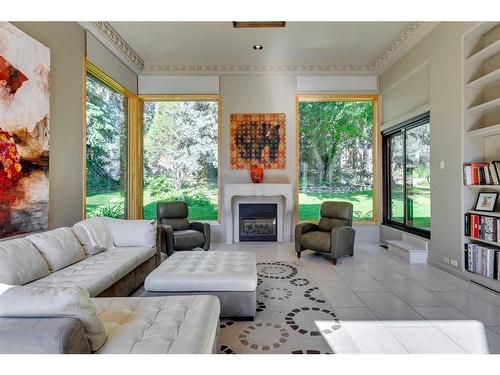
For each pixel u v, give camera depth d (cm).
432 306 267
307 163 583
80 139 365
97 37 404
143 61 543
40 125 288
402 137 509
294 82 564
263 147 565
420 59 427
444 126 371
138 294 290
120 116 514
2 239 245
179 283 238
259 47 490
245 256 309
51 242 251
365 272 370
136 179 552
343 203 459
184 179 580
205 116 577
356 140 579
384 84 548
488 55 315
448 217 364
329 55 523
